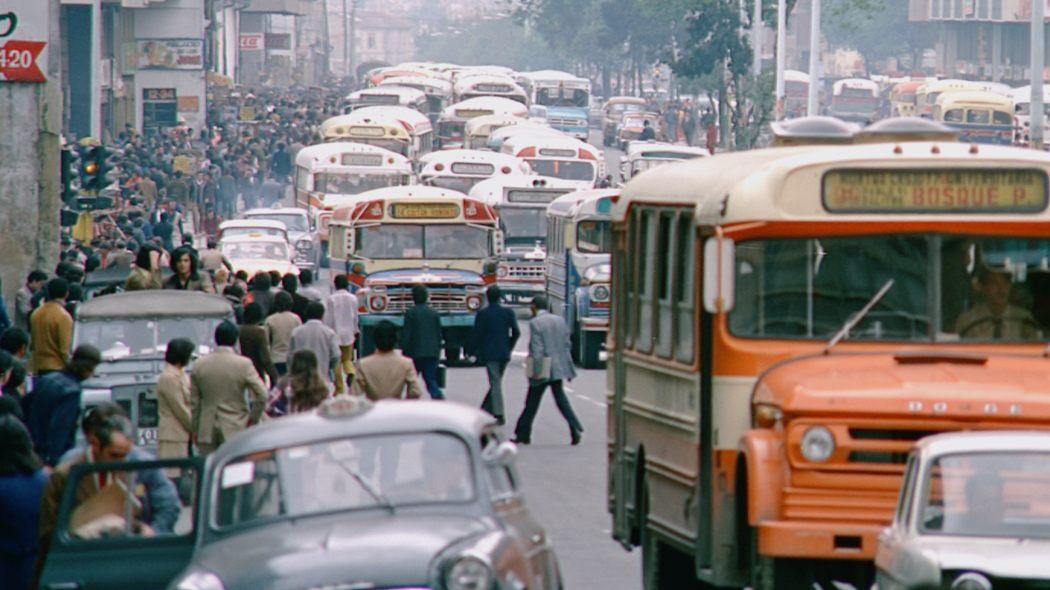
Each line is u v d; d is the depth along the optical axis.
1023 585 17.98
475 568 16.64
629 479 27.44
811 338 22.61
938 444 19.44
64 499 18.92
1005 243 22.67
